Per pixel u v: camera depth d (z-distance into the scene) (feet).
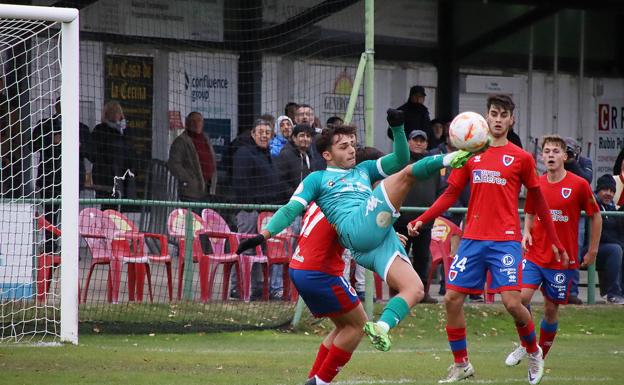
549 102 160.86
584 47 162.40
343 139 57.16
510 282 66.59
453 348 67.21
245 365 70.85
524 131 158.92
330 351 57.82
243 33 129.80
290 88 132.98
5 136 97.04
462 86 154.10
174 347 80.07
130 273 95.20
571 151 111.75
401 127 56.70
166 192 114.73
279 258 99.09
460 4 151.23
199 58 128.36
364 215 54.29
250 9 129.59
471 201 68.44
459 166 52.26
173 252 104.73
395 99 148.15
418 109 127.75
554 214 74.95
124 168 110.83
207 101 128.57
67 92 79.20
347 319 57.77
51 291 87.30
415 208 100.99
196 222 100.22
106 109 110.11
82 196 109.50
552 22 159.63
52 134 90.33
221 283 105.70
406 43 147.95
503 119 67.77
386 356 78.69
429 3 149.48
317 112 135.44
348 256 100.27
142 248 95.61
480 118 52.75
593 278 111.45
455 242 109.70
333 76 136.87
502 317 101.14
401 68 148.36
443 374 69.92
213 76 128.98
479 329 98.02
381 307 98.84
